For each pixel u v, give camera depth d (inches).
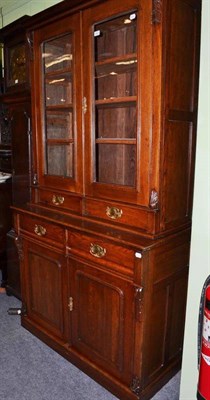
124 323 59.3
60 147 72.6
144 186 55.7
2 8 113.5
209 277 45.0
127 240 55.5
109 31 61.1
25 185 92.4
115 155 63.7
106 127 65.1
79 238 64.3
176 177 57.8
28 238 78.3
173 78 52.9
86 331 68.2
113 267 58.6
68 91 68.8
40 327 80.7
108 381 64.6
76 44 63.3
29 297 83.0
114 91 64.2
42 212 74.0
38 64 72.4
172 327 64.9
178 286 63.8
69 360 73.4
